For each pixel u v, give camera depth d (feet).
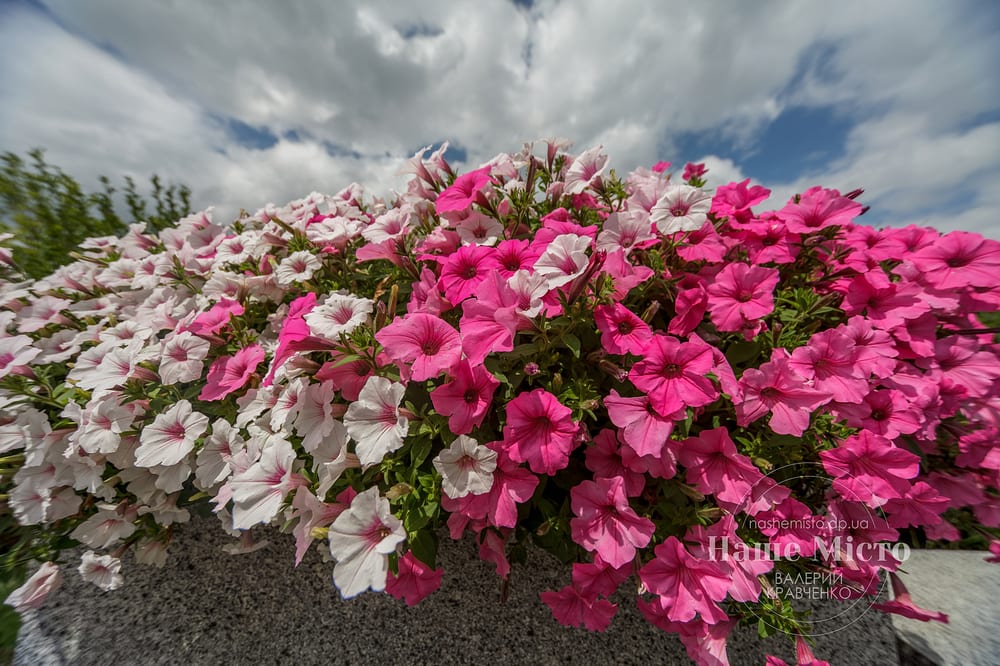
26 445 8.18
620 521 5.81
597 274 6.46
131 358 8.45
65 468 8.38
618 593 9.14
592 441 6.47
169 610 9.29
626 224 7.39
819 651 8.05
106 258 13.10
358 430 5.76
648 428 5.65
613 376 6.55
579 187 8.32
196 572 9.98
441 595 9.04
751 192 8.88
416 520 6.23
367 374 6.92
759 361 7.55
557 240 6.35
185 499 9.16
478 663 8.02
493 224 8.02
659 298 8.04
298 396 6.23
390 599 9.11
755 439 6.46
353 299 6.88
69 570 10.44
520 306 6.11
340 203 11.13
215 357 9.34
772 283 6.74
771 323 8.02
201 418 7.67
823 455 6.43
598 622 6.47
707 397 5.59
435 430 6.29
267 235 10.00
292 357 6.62
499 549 6.73
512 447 5.61
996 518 7.81
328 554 8.02
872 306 7.75
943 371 7.63
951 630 8.20
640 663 7.92
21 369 9.14
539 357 6.75
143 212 19.30
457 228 7.97
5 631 9.08
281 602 9.27
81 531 8.46
